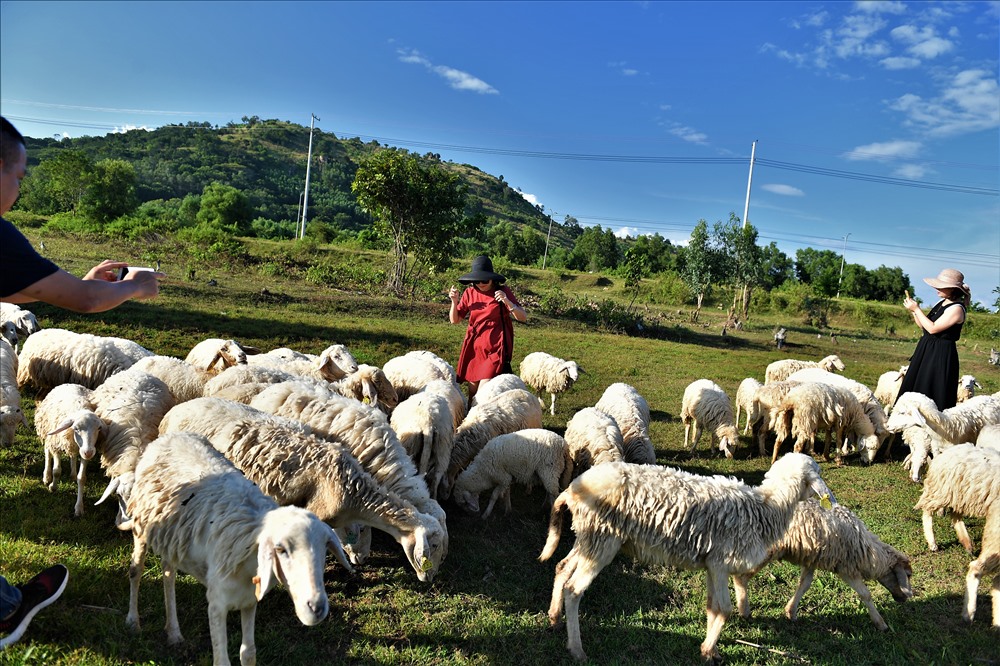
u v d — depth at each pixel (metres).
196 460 4.20
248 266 30.39
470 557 6.13
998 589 5.45
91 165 56.78
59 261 22.94
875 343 36.44
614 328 28.42
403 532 4.94
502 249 78.44
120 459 5.32
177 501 3.91
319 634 4.62
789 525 5.14
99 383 8.14
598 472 5.02
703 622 5.37
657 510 4.79
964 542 6.58
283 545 3.33
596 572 4.88
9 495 6.04
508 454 7.11
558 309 30.67
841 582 6.17
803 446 10.49
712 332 33.72
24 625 3.59
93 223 38.75
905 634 5.36
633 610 5.48
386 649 4.52
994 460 5.99
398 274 30.31
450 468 7.60
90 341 8.25
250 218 64.06
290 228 67.19
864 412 10.23
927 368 8.82
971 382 12.02
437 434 7.09
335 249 42.12
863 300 64.38
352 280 30.20
